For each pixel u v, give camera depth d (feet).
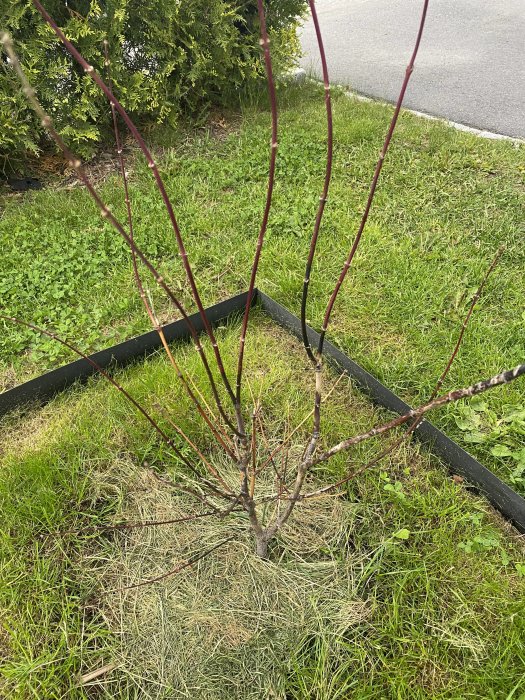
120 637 6.57
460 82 21.63
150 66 16.29
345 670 6.21
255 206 13.44
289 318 10.38
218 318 10.70
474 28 27.96
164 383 9.18
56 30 3.36
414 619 6.58
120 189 14.21
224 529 7.50
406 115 18.07
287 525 7.52
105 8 14.79
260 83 18.81
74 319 10.53
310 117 17.84
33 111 14.11
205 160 15.53
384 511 7.66
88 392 9.32
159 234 12.51
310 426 8.71
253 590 6.88
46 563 7.09
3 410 9.02
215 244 12.28
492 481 7.63
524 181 14.30
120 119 16.42
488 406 8.89
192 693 6.12
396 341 10.12
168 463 8.29
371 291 11.09
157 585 7.00
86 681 6.20
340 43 27.22
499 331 10.08
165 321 10.61
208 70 16.69
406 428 8.64
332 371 9.74
